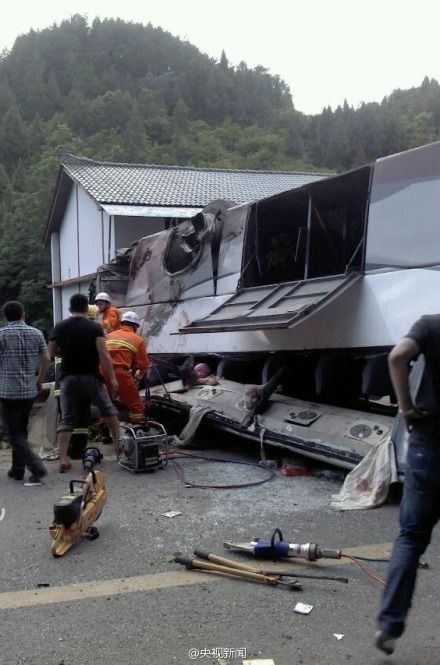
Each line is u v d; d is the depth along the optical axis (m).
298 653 3.27
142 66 125.25
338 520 5.26
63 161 29.72
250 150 73.50
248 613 3.68
